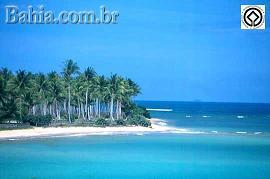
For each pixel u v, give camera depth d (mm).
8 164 51344
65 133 78438
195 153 61938
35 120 82812
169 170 48969
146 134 85125
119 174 46312
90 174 46188
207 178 44750
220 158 57844
